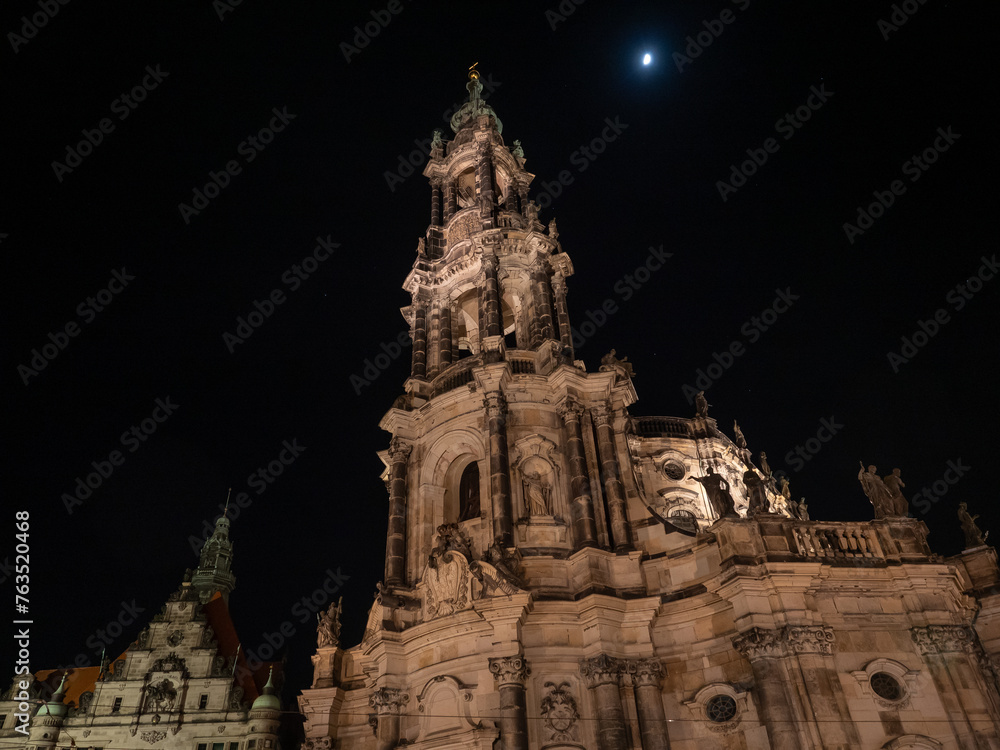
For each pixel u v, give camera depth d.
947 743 26.66
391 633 34.34
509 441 38.31
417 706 32.47
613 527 35.31
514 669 30.38
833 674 27.69
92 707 52.16
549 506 36.75
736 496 51.69
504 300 50.59
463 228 52.06
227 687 52.75
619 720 29.55
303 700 38.31
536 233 47.69
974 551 32.47
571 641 31.83
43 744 50.56
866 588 30.22
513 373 40.09
